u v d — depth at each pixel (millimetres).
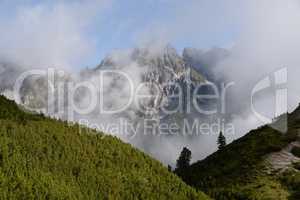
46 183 47500
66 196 47031
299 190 80188
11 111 67312
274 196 79000
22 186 44406
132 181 60750
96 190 53000
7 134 55875
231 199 81188
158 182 64250
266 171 90312
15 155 49812
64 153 58156
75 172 55156
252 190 82750
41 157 54219
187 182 100188
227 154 107562
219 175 96062
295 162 91688
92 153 62938
